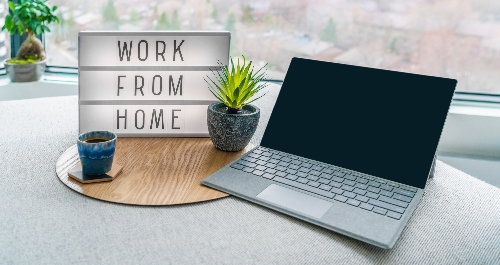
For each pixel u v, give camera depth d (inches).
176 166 43.2
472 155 67.1
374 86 43.9
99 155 39.5
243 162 43.2
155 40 48.1
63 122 51.3
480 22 67.3
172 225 34.7
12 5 73.2
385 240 33.2
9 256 30.9
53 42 77.8
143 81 48.6
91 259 31.0
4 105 55.1
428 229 35.8
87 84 48.0
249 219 35.8
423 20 68.6
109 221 34.9
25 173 40.8
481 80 69.7
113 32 47.5
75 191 38.5
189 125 49.8
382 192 39.1
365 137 42.8
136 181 40.3
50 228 33.8
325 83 45.9
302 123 45.5
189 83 49.1
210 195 38.7
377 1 68.7
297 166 42.7
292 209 36.5
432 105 41.6
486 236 35.5
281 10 71.2
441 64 70.1
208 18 73.4
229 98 45.3
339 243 33.5
